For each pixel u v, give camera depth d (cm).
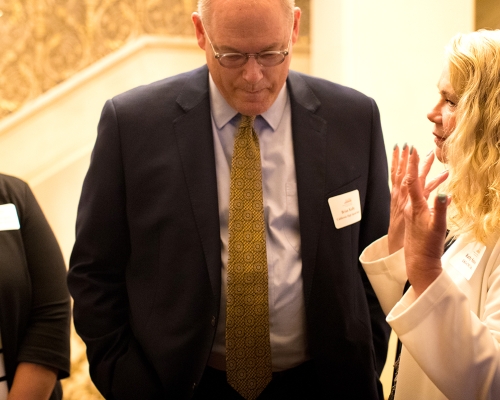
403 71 344
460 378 124
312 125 175
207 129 171
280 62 153
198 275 166
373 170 183
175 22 392
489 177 129
